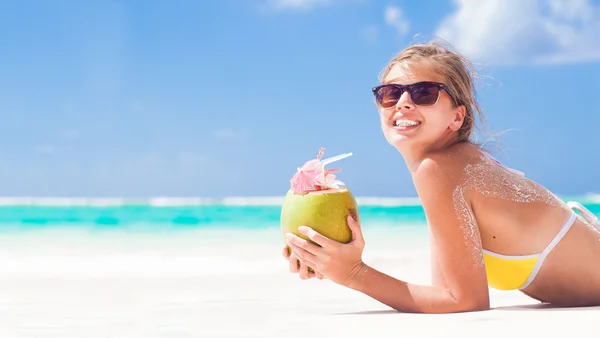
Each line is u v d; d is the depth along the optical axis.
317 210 3.06
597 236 3.25
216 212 25.30
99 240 12.07
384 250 8.96
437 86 3.12
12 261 8.04
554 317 2.74
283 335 2.59
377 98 3.30
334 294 4.42
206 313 3.41
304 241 3.07
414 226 15.19
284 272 6.33
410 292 3.05
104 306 3.91
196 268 6.92
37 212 26.66
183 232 14.10
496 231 3.11
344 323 2.81
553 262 3.14
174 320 3.17
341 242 3.08
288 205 3.18
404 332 2.52
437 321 2.73
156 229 15.33
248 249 9.61
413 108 3.14
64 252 9.54
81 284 5.27
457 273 2.99
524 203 3.10
